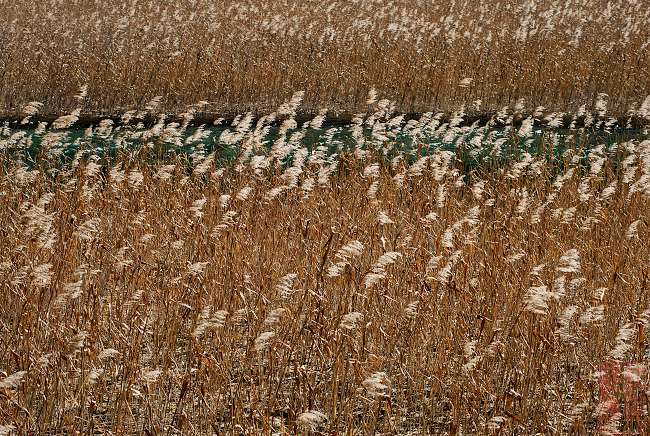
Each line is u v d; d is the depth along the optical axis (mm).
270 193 16391
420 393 12508
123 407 11742
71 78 31625
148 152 23328
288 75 32812
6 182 18828
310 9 43438
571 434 11117
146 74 32250
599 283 14797
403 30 37438
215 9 43562
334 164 18844
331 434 10812
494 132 26109
